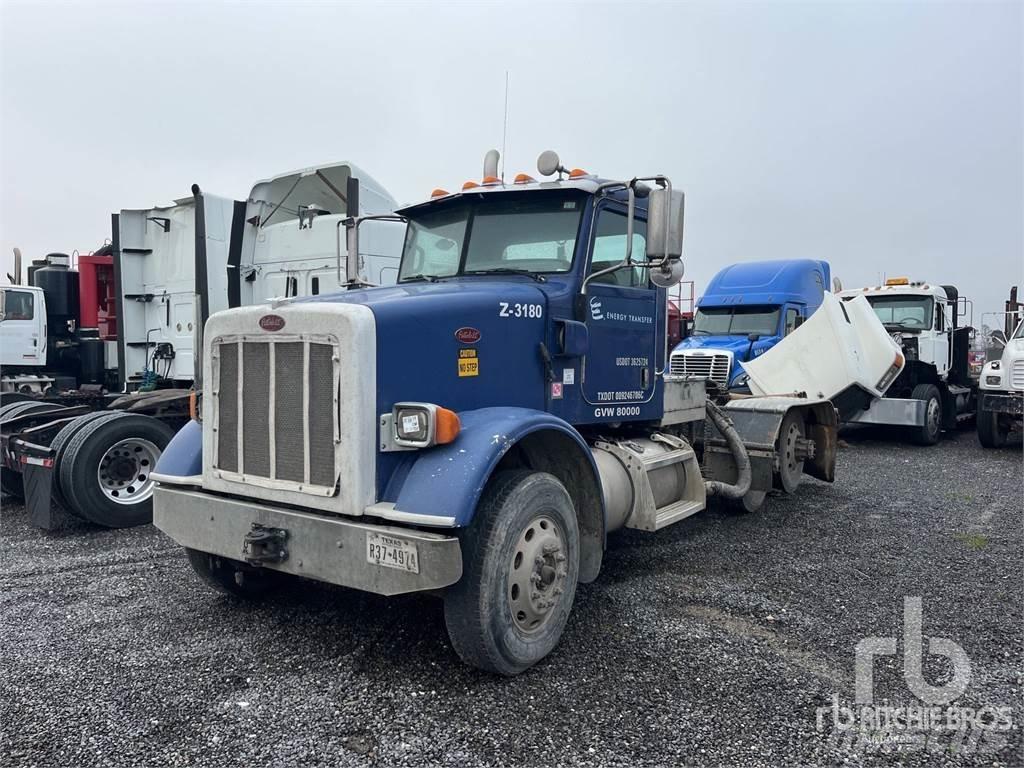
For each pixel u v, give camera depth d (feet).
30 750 9.75
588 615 14.55
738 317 47.39
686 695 11.23
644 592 15.92
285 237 27.02
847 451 38.88
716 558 18.53
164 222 28.04
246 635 13.56
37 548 19.61
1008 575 17.06
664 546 19.66
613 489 15.69
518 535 11.66
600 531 13.94
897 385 42.04
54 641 13.29
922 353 42.45
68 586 16.37
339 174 27.12
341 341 11.12
